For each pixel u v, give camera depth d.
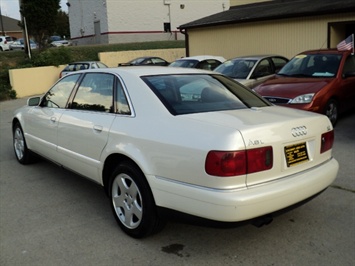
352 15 12.06
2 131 9.55
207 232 3.85
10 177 5.71
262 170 3.09
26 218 4.27
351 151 6.41
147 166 3.43
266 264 3.26
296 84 7.95
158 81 3.95
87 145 4.26
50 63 20.78
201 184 3.05
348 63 8.71
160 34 39.75
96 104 4.34
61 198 4.85
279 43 14.30
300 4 15.09
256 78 10.15
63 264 3.32
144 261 3.34
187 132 3.21
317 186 3.47
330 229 3.86
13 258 3.43
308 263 3.26
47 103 5.41
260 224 3.14
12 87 18.84
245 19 14.90
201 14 42.00
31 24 25.27
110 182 3.95
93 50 28.91
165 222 3.60
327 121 3.78
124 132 3.71
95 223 4.11
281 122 3.32
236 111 3.68
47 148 5.26
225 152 2.95
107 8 36.59
